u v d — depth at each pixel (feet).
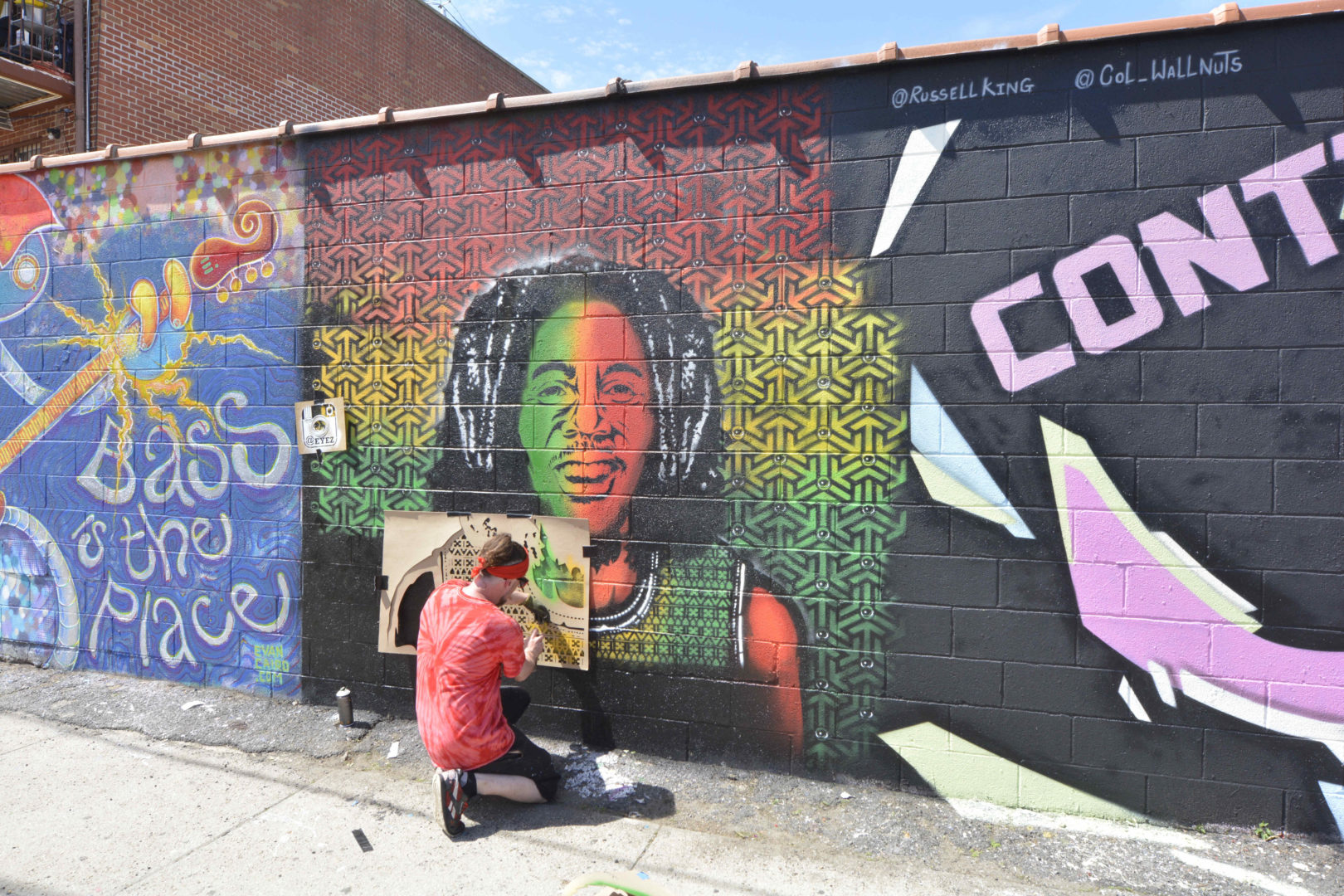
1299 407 10.34
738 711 12.49
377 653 14.46
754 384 12.35
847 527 11.98
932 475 11.60
